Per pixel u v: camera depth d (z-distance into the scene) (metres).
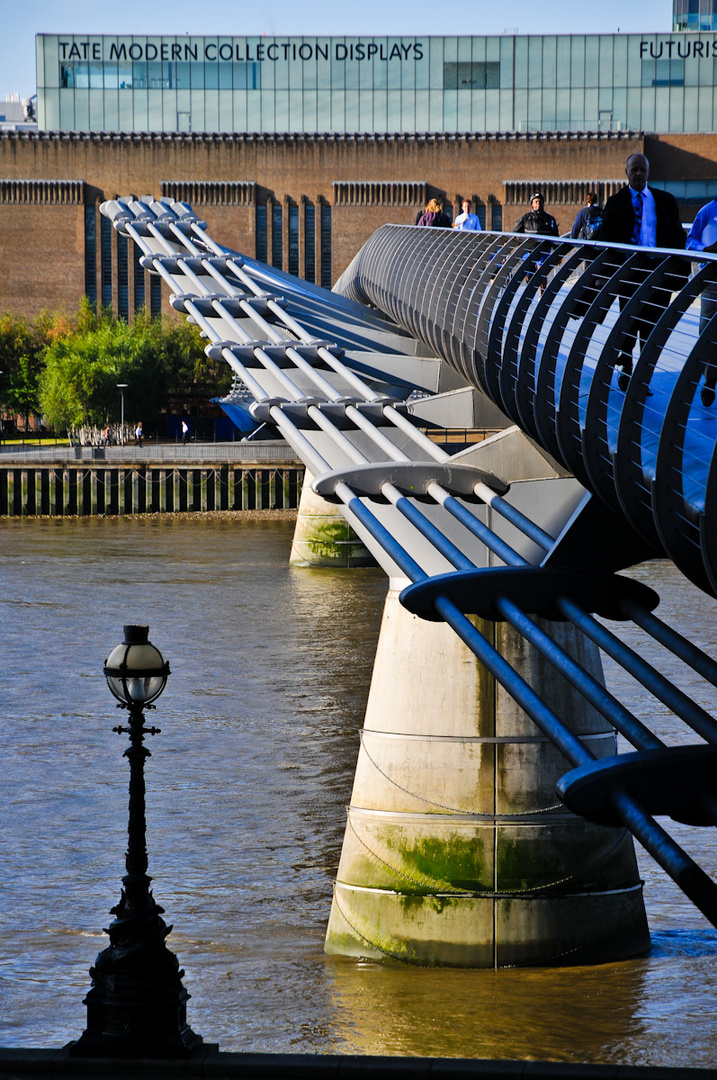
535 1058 17.50
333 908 22.16
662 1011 19.12
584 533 14.34
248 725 37.84
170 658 48.38
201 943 22.23
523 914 21.06
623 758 8.88
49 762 33.81
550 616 12.67
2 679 44.34
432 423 29.75
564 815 21.17
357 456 20.38
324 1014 19.14
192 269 41.62
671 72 145.25
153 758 34.16
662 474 9.95
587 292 15.59
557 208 145.50
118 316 150.38
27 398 145.50
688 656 10.98
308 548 76.94
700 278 10.91
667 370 14.08
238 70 150.00
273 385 28.81
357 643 51.94
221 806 30.03
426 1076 12.09
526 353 15.84
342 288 63.66
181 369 140.38
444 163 147.00
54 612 58.81
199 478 113.81
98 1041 13.07
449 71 147.50
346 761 33.97
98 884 25.44
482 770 21.17
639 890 22.00
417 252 35.06
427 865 21.27
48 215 149.75
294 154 148.38
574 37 146.50
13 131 148.50
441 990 20.14
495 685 21.17
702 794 8.86
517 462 20.16
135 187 149.50
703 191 143.62
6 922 23.53
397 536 21.06
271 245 149.38
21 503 111.75
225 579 71.19
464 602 12.53
